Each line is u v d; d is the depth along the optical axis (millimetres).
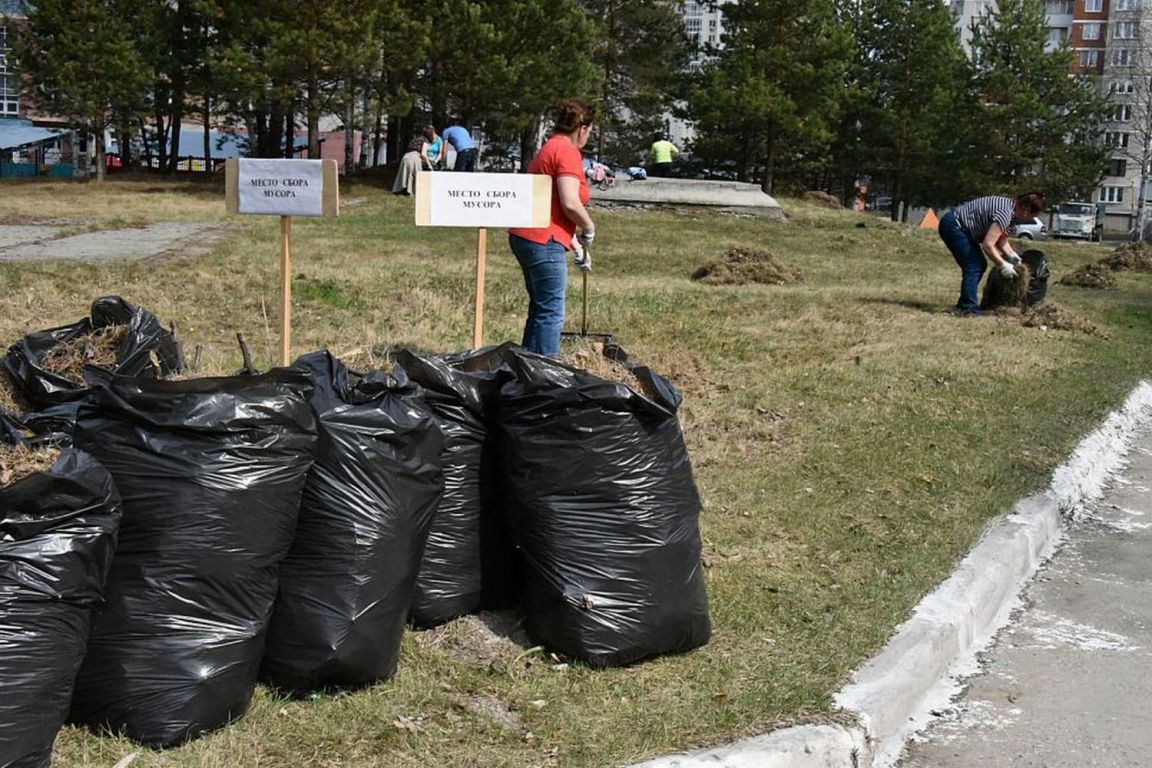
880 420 8180
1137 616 5562
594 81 34344
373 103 32719
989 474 7113
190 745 3367
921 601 5078
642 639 4164
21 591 3021
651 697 3994
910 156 51219
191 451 3414
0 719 2955
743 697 4031
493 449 4426
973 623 5148
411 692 3836
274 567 3574
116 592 3352
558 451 4145
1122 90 76750
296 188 5234
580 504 4152
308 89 30578
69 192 28453
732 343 10672
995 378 9805
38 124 57812
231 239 16453
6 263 11992
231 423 3463
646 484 4211
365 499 3705
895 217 53844
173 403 3449
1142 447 8883
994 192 49719
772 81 41688
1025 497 6789
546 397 4164
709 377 9203
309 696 3723
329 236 18344
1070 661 5004
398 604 3803
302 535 3693
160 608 3354
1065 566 6234
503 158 48125
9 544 3045
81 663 3215
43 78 35969
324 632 3650
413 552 3848
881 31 51250
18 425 3730
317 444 3703
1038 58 49656
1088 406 9203
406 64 30406
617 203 25672
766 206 25844
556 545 4145
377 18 29500
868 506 6375
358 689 3807
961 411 8656
